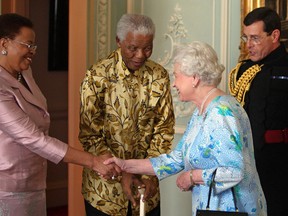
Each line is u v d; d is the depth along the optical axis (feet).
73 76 11.61
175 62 7.39
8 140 8.27
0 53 8.25
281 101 9.42
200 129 7.25
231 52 12.03
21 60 8.26
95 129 9.13
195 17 12.45
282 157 9.42
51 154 8.41
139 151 9.48
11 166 8.29
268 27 9.53
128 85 9.16
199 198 7.37
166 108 9.37
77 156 8.57
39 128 8.67
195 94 7.36
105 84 9.07
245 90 9.70
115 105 9.13
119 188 9.27
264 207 7.52
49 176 17.92
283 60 9.68
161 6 12.84
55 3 17.40
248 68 9.91
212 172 6.94
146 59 9.05
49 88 17.78
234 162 6.88
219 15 12.13
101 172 8.61
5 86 8.12
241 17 11.45
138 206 9.30
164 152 9.32
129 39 8.68
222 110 7.02
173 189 12.93
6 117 8.07
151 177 9.37
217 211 6.79
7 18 8.20
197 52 7.21
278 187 9.45
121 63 9.11
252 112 9.54
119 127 9.15
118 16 13.17
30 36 8.24
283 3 10.87
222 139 6.92
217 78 7.28
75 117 11.60
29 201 8.60
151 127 9.44
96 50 12.89
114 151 9.22
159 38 12.91
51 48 17.53
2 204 8.31
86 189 9.43
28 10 16.83
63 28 17.66
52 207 18.01
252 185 7.21
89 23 12.64
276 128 9.42
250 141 7.31
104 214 9.34
